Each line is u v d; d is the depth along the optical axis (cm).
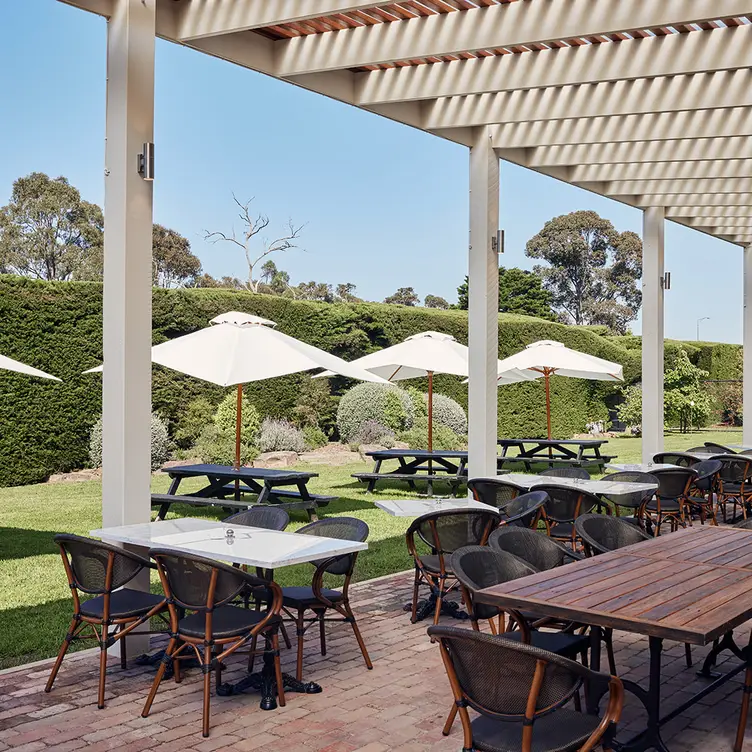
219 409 1452
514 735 273
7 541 827
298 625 434
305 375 1728
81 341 1352
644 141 751
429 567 530
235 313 934
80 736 368
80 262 3353
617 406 2392
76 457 1360
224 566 371
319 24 566
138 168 468
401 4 528
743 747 363
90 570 410
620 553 410
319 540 435
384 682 439
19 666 461
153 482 1284
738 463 903
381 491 1202
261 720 388
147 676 448
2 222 3331
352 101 673
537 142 743
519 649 252
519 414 1980
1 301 1268
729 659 486
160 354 845
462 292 3594
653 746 345
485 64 629
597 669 363
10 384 1276
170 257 3616
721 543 438
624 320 4641
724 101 634
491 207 761
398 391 1662
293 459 1485
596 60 596
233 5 506
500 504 652
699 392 2538
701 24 562
